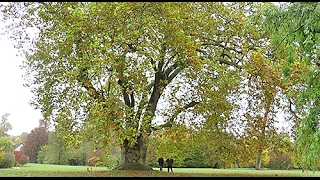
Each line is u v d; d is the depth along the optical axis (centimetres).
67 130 1681
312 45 1052
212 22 1789
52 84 1872
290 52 1116
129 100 1831
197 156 3925
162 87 1838
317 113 1056
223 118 1900
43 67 1903
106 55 1376
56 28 1655
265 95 1759
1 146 3222
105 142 1395
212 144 1975
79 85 1529
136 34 1338
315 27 1030
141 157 1962
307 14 1015
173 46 1557
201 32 1752
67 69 1742
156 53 1487
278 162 3762
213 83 1739
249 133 1952
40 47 1872
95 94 1489
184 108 1939
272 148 1947
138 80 1495
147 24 1387
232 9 1908
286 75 1171
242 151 1961
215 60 1698
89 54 1427
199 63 1569
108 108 1389
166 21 1466
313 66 1139
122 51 1440
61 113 1714
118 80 1539
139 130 1550
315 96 1057
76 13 1338
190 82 1900
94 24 1407
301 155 1106
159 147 2150
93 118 1421
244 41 1852
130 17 1396
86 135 1448
